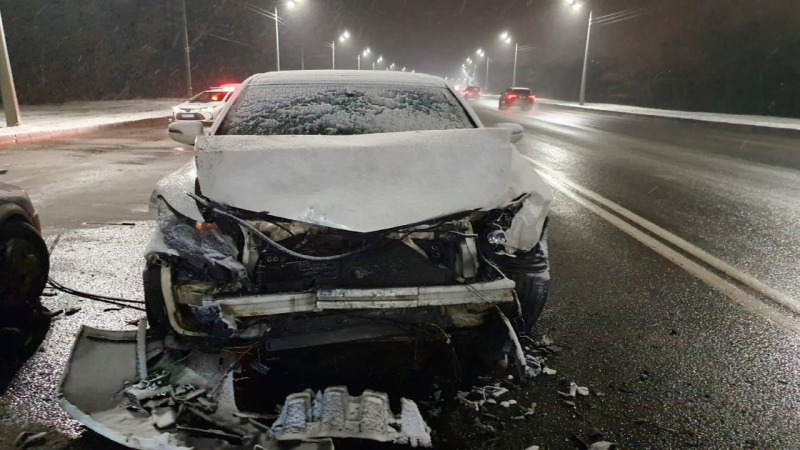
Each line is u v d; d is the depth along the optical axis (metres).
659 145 16.06
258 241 2.94
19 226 3.64
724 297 4.45
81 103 35.34
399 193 2.89
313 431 2.42
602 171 11.07
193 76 53.06
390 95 4.14
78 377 2.69
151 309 3.00
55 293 4.29
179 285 2.90
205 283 2.88
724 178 10.32
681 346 3.59
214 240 2.82
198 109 18.56
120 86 43.88
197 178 3.08
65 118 21.70
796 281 4.84
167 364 2.86
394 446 2.46
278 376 3.07
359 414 2.57
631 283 4.77
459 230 3.02
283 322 2.92
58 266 4.96
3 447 2.46
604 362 3.37
